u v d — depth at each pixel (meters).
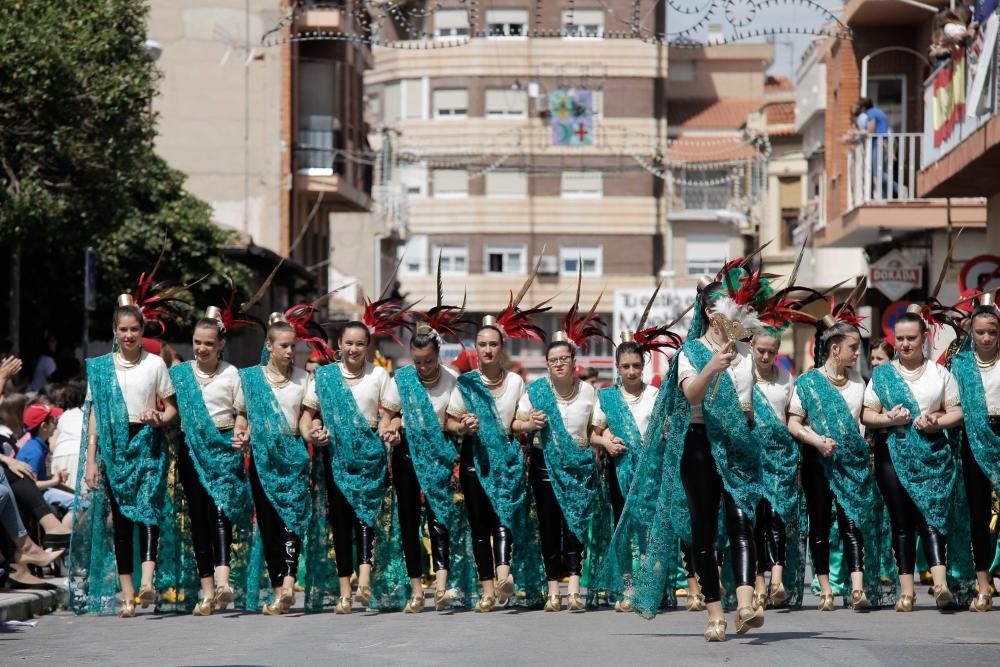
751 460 10.17
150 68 24.47
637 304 36.00
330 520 13.45
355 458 13.18
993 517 13.51
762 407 12.74
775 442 12.81
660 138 70.69
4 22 22.28
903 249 30.47
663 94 70.69
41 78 22.17
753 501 10.15
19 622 12.56
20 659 10.43
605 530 13.64
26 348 31.05
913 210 28.12
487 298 71.69
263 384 13.23
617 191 71.25
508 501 13.05
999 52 19.95
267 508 13.23
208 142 44.59
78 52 22.80
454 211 71.62
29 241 24.30
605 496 13.70
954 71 22.92
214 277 32.69
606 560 10.93
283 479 13.17
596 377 21.53
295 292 45.66
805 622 11.98
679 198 72.12
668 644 10.48
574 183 71.56
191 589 13.38
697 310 10.26
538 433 13.45
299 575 15.31
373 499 13.23
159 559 13.26
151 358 13.23
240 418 13.20
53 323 31.30
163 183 32.69
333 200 48.81
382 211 61.81
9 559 14.23
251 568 13.35
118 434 13.07
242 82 44.62
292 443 13.26
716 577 10.46
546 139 70.44
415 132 71.06
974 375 12.80
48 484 15.72
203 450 13.09
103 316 31.86
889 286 27.38
